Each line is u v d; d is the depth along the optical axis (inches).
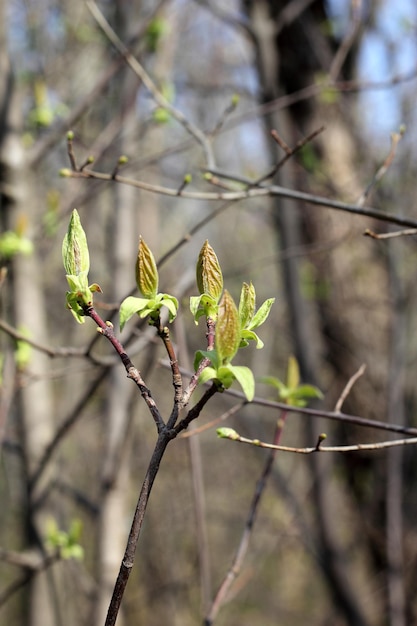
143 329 104.6
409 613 177.8
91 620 115.7
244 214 283.9
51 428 120.5
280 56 187.8
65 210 125.3
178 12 160.4
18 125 121.6
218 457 289.7
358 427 190.1
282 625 288.7
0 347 127.3
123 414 121.0
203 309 42.8
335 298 190.2
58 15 185.5
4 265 107.7
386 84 122.6
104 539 118.6
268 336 248.1
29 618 116.0
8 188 118.7
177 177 181.6
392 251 168.2
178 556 253.0
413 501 180.4
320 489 165.6
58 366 193.3
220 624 276.8
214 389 39.3
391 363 171.3
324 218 181.6
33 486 116.2
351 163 182.4
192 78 238.5
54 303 215.2
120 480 120.3
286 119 178.2
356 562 232.7
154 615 240.5
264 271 252.2
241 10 184.1
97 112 183.3
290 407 72.4
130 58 101.9
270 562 313.6
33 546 114.7
